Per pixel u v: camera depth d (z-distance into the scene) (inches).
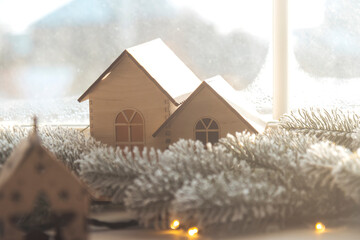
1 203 21.8
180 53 38.3
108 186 26.3
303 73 37.3
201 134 31.0
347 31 36.8
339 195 25.3
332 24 36.9
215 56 38.0
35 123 23.5
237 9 37.7
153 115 31.6
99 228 26.8
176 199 24.2
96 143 30.6
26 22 38.9
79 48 38.7
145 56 32.4
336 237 25.0
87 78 38.6
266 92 37.7
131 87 31.8
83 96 32.3
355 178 23.4
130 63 31.7
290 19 35.4
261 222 25.0
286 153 26.6
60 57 38.8
